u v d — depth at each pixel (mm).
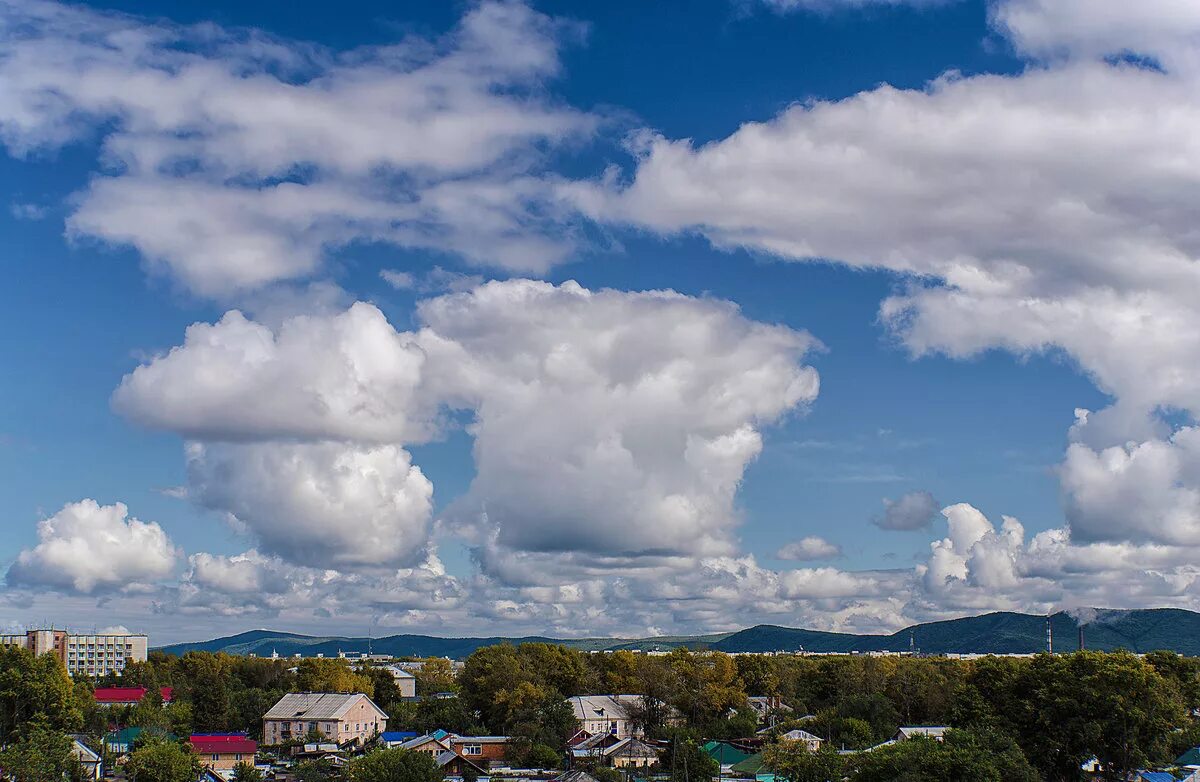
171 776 195500
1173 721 198250
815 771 191250
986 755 165375
